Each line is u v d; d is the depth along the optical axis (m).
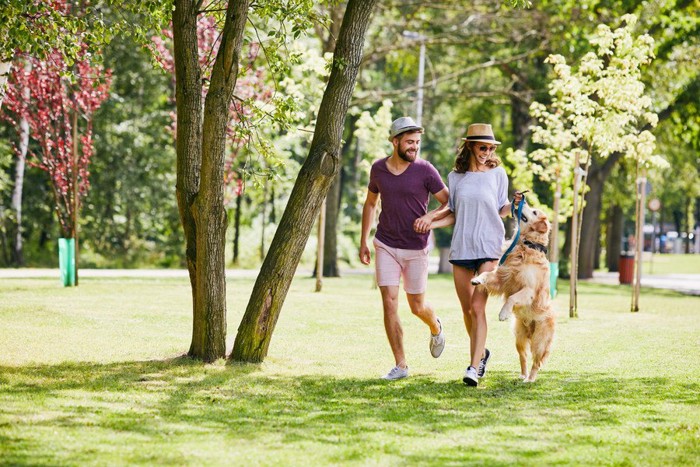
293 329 11.48
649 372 8.48
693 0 24.69
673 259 57.19
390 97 30.62
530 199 19.94
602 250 58.56
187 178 8.43
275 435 5.37
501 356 9.61
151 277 22.08
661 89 27.20
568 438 5.43
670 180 37.41
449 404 6.54
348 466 4.67
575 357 9.59
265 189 34.62
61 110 17.83
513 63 28.58
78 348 8.95
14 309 12.25
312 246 38.81
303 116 10.23
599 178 30.09
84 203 31.73
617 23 24.62
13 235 30.27
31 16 8.74
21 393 6.48
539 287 7.56
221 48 8.01
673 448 5.20
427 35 27.94
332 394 6.90
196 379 7.35
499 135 31.55
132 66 30.89
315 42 24.45
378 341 10.58
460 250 7.79
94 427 5.43
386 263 7.93
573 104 15.33
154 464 4.60
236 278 22.89
